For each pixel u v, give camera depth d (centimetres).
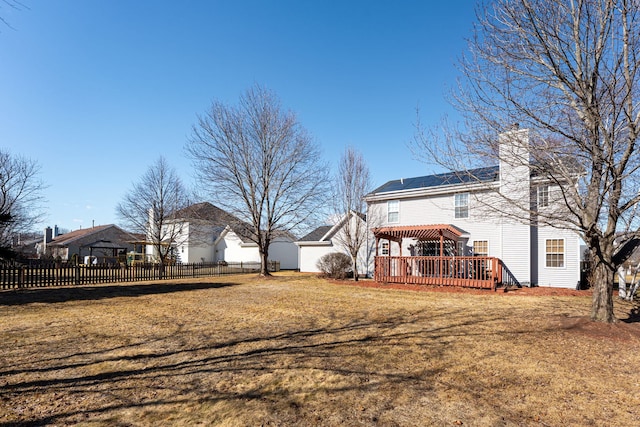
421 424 361
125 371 505
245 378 482
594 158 712
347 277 2238
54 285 1714
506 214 973
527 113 759
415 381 476
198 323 835
